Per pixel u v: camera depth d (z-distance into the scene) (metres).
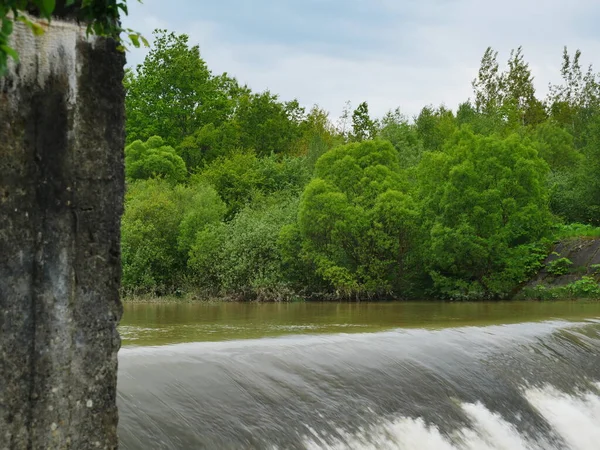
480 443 11.36
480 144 30.42
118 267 4.90
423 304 27.39
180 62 55.06
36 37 4.53
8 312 4.44
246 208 36.16
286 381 10.91
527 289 29.80
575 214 37.69
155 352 11.16
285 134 58.31
